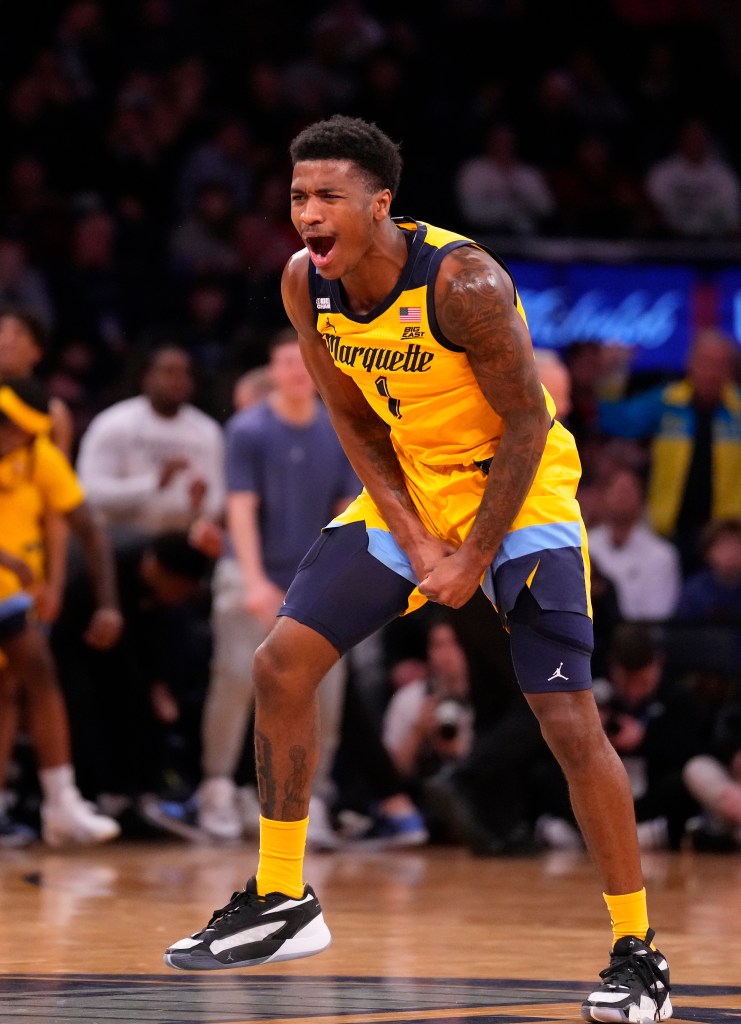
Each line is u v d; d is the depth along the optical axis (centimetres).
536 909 1359
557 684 874
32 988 877
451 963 1020
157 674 2162
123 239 3216
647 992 820
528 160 3756
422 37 4012
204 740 2141
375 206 842
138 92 3488
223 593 2069
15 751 2127
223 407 2597
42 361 2962
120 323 3108
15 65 3544
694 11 4281
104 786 2133
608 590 2205
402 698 2223
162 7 3675
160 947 1067
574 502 910
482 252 862
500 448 870
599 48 4109
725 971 991
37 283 3052
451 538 927
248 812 2169
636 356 3159
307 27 3884
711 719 2072
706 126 4088
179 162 3434
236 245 3222
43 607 1911
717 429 2712
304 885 929
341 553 921
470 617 1838
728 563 2342
